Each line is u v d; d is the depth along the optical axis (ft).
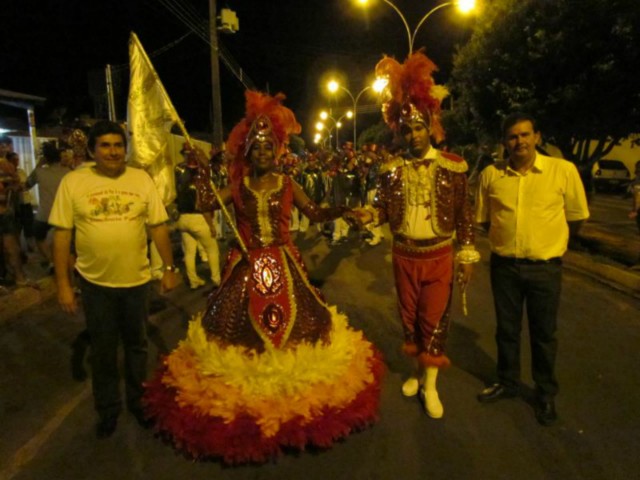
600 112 34.68
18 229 27.73
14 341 17.63
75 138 21.24
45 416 12.69
